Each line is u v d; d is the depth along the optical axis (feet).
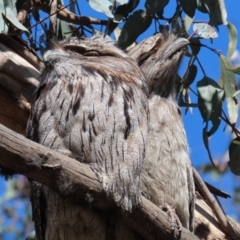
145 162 35.47
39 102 32.76
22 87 38.11
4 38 39.11
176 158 36.06
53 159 27.43
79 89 32.22
